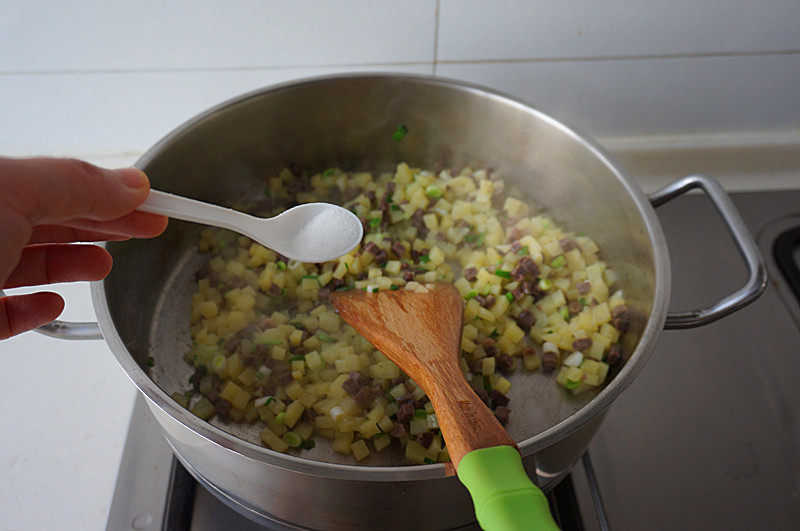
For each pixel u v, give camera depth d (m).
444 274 0.96
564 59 1.00
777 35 0.98
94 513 0.73
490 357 0.87
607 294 0.92
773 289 0.95
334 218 0.76
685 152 1.11
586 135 0.86
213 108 0.86
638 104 1.07
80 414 0.81
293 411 0.79
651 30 0.97
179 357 0.88
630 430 0.80
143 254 0.89
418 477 0.52
